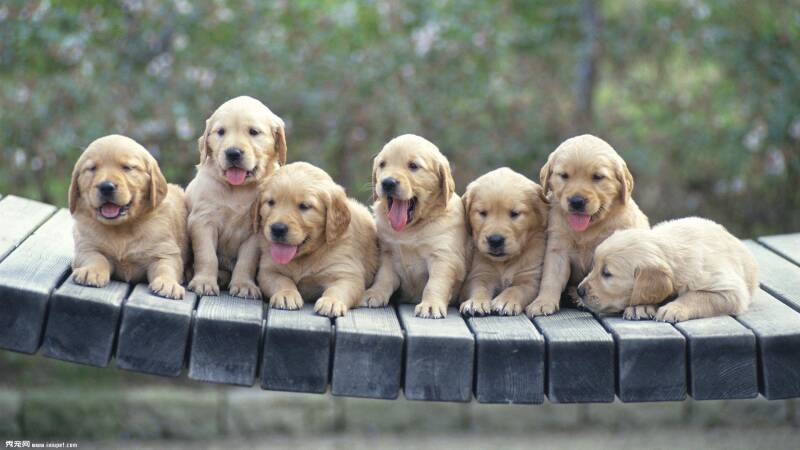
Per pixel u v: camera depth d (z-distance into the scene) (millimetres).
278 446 10844
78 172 6219
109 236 6266
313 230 6367
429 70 11867
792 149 12438
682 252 6285
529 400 5648
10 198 8141
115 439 10891
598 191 6492
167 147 11492
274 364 5633
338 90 11664
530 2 12500
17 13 11242
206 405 11109
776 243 8109
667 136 12688
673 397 5645
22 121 11344
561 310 6461
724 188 12711
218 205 6605
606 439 11188
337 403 11336
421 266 6684
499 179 6684
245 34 11695
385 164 6656
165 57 11680
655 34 12750
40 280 5891
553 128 12383
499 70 12531
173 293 5969
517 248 6535
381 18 12109
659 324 5891
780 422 11734
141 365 5605
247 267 6535
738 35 12383
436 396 5641
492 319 6125
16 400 10812
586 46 12383
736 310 6125
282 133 6812
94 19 11508
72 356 5621
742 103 12539
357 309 6332
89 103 11422
